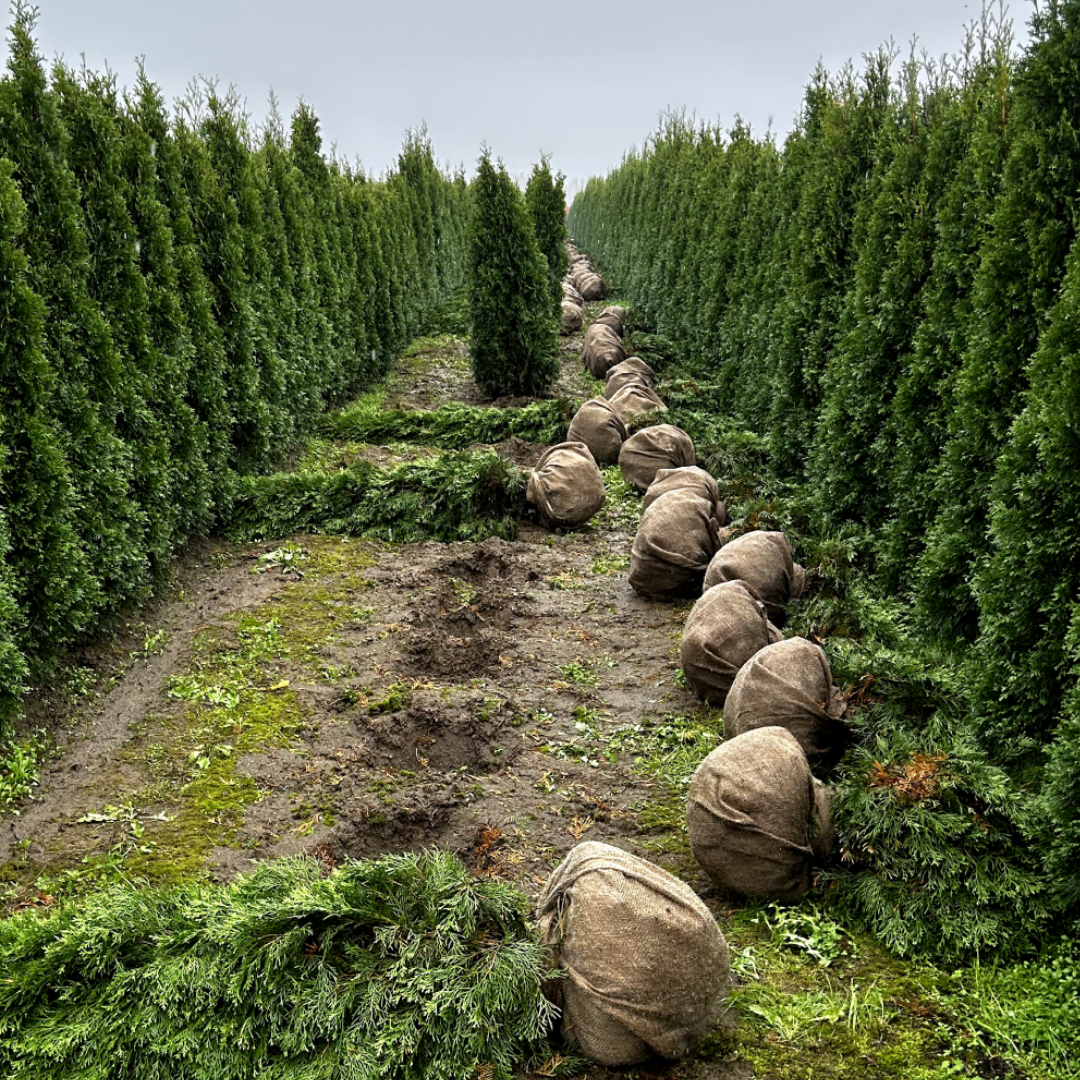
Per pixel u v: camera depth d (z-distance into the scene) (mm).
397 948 3014
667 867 4109
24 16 6352
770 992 3268
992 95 6469
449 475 9117
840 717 4457
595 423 11070
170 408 7656
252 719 5469
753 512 7410
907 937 3455
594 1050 2916
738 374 12797
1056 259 5059
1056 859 3426
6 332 5480
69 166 6836
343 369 14758
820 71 11398
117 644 6375
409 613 7074
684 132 23875
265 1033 2848
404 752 5156
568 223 68250
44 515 5516
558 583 7844
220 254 9195
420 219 23922
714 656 5418
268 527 8953
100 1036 2801
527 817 4523
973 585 4902
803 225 9570
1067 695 4102
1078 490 4266
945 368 6457
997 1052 2980
